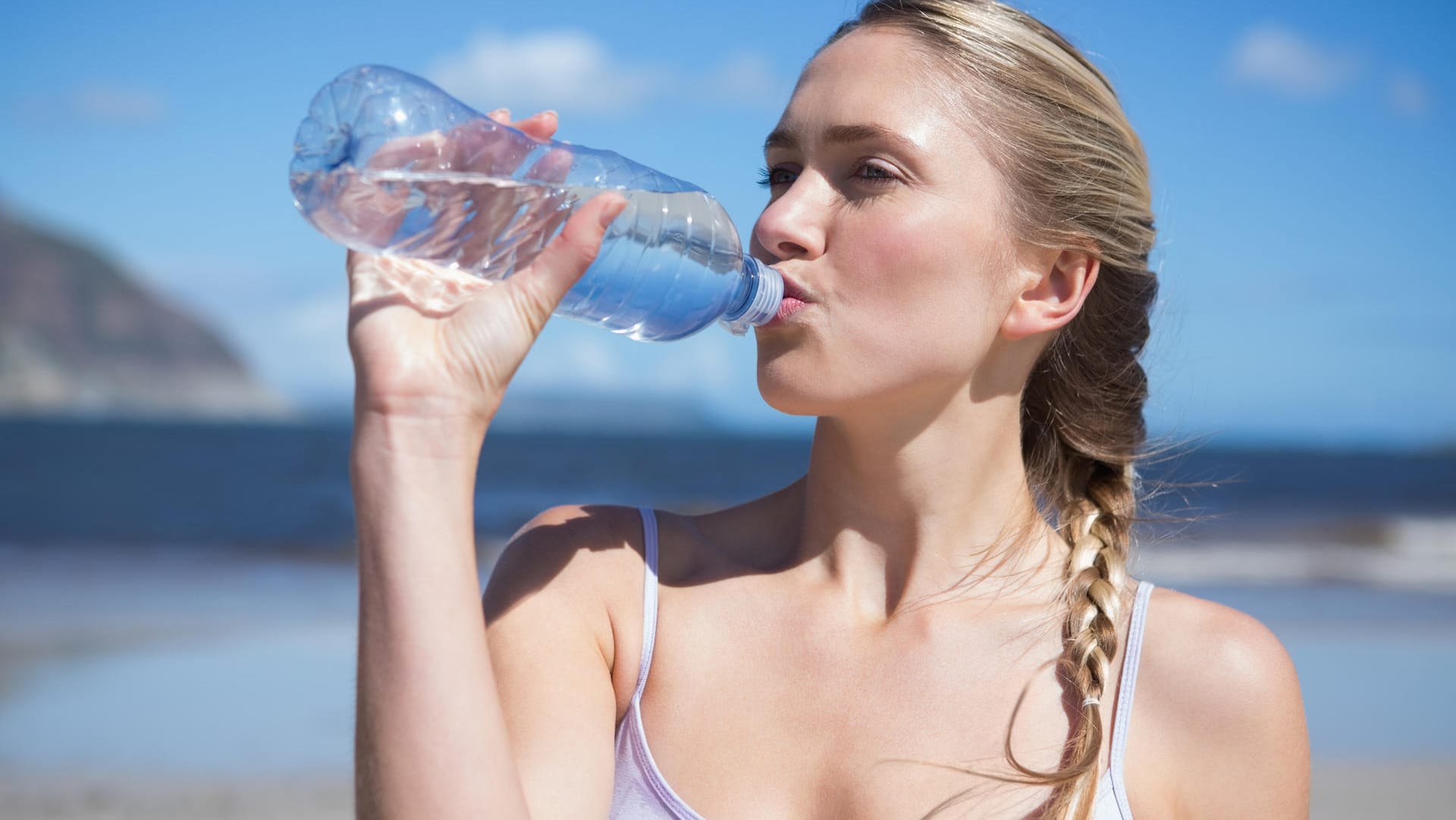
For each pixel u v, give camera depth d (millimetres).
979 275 1702
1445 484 36031
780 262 1698
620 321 1726
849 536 1783
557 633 1618
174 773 6133
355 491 1326
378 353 1329
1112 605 1691
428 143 1380
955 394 1756
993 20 1796
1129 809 1581
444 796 1250
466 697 1276
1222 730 1612
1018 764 1574
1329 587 13750
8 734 6754
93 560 15984
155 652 9102
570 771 1501
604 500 29828
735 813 1605
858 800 1587
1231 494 29391
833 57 1771
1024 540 1840
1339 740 7012
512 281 1370
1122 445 2068
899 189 1659
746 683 1688
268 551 17328
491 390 1352
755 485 34094
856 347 1649
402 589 1286
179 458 40500
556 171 1548
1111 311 2035
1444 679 8555
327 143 1350
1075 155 1802
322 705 7492
